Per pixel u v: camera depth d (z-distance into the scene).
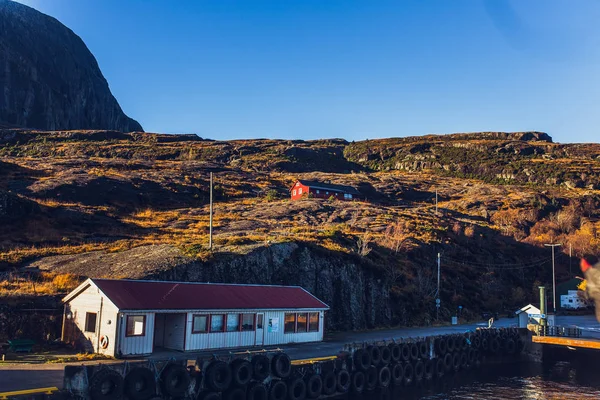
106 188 90.50
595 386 40.06
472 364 47.66
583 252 105.69
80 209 76.31
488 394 36.62
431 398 35.03
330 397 32.94
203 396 26.28
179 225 75.88
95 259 50.97
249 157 192.12
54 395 21.09
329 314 54.53
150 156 173.75
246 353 28.75
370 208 107.12
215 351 34.22
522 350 52.97
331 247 63.78
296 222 87.12
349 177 170.62
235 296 38.47
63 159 120.06
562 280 95.94
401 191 159.88
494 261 95.69
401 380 39.16
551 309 86.44
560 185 185.62
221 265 50.59
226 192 110.88
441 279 76.88
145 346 31.44
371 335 49.22
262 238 61.53
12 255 52.31
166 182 105.00
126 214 80.75
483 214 138.25
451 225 107.44
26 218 66.06
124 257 51.34
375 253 71.50
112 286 32.78
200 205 97.31
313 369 32.09
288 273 55.06
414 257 79.50
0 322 34.59
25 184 86.00
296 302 41.88
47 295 38.16
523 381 41.94
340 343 41.97
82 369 22.17
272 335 39.06
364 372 36.19
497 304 79.25
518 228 124.88
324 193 124.81
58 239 60.78
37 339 34.69
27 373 25.31
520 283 92.62
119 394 23.08
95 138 195.88
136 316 31.31
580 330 51.66
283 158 196.38
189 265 48.47
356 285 58.72
